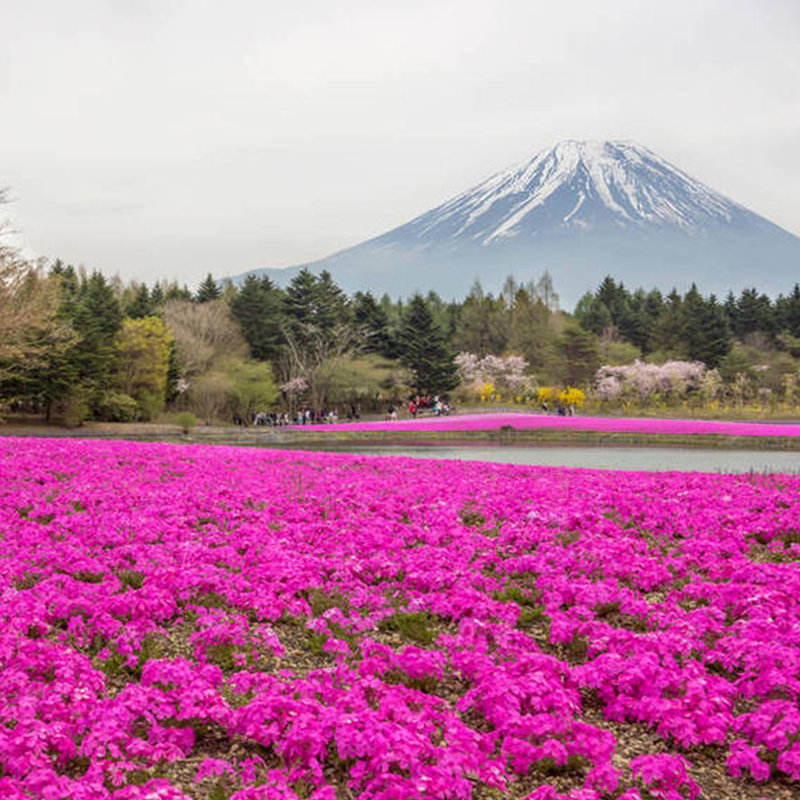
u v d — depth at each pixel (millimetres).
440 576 10211
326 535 12773
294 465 24219
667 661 7504
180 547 11453
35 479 18297
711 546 12164
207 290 118625
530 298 153500
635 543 12203
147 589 9172
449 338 130375
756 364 109188
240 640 8125
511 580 11000
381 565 10828
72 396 65750
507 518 14758
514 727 6141
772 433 58125
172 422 78188
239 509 15109
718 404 103000
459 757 5480
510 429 64750
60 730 5855
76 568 10461
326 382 94438
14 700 6387
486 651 8047
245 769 5762
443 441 59469
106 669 7684
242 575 10336
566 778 5988
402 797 5043
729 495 17109
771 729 6121
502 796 5734
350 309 112562
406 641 8781
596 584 9930
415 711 6547
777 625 8344
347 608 9586
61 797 5023
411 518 14562
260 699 6324
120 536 12219
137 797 4957
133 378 76812
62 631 8672
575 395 101312
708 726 6242
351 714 5949
